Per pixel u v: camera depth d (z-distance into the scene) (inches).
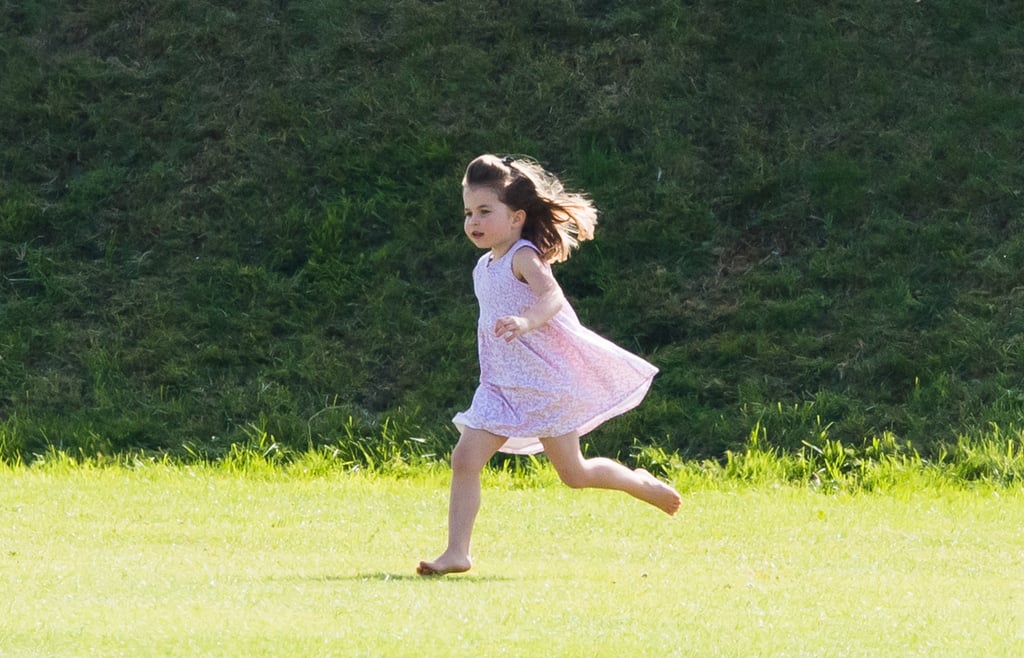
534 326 788.6
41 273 1721.2
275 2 2000.5
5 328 1663.4
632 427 1505.9
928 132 1803.6
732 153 1804.9
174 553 829.8
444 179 1785.2
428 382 1581.0
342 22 1959.9
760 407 1519.4
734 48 1904.5
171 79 1920.5
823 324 1633.9
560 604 651.5
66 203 1800.0
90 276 1724.9
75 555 804.0
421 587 697.0
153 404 1567.4
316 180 1802.4
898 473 1355.8
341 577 736.3
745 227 1742.1
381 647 555.2
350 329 1656.0
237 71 1919.3
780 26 1916.8
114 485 1179.3
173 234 1761.8
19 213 1776.6
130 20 1995.6
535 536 941.2
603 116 1828.2
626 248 1721.2
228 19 1972.2
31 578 702.5
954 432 1469.0
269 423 1512.1
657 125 1824.6
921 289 1657.2
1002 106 1820.9
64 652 540.1
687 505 1136.2
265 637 567.2
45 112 1884.8
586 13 1971.0
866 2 1950.1
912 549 922.1
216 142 1846.7
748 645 577.0
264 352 1632.6
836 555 884.6
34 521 953.5
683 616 631.8
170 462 1423.5
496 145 1806.1
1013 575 827.4
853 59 1881.2
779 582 750.5
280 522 986.1
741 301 1658.5
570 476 828.0
